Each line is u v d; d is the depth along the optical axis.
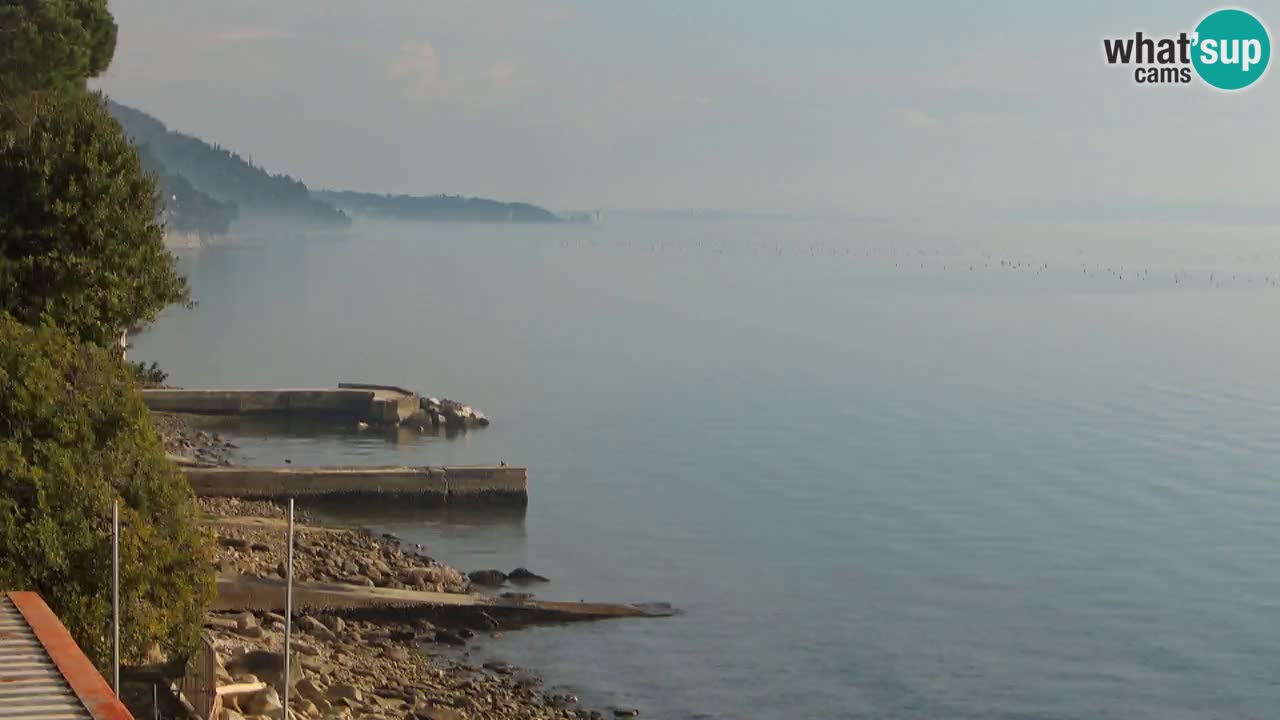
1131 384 168.00
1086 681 62.94
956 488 103.44
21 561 39.72
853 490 102.62
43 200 59.31
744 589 75.69
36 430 42.66
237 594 63.28
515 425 135.50
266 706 45.75
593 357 197.50
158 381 143.25
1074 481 106.31
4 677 27.48
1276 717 59.41
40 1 79.06
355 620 65.06
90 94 68.62
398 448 122.31
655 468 111.88
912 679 62.47
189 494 47.22
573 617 68.25
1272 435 129.00
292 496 93.50
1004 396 156.38
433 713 51.97
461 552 83.44
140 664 42.28
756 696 59.75
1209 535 89.56
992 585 77.31
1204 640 68.62
